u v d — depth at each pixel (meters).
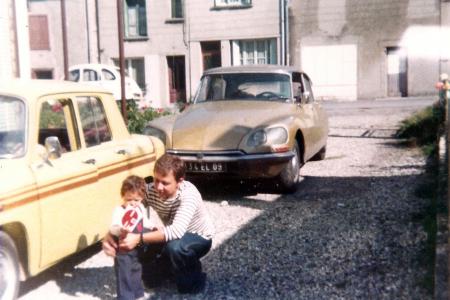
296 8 29.81
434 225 6.62
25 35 13.55
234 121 8.66
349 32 29.39
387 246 6.21
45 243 4.89
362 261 5.83
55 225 5.00
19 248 4.82
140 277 4.96
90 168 5.47
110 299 5.10
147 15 31.56
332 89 29.91
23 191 4.64
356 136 15.75
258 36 30.30
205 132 8.52
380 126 17.70
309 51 29.94
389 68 29.48
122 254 4.82
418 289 5.07
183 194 4.97
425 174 9.82
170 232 4.85
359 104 26.44
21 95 5.08
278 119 8.70
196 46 31.17
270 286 5.30
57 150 4.98
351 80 29.64
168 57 31.84
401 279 5.31
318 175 10.38
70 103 5.57
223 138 8.41
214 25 30.80
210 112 9.14
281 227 7.09
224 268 5.77
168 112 14.10
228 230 7.04
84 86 5.94
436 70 28.78
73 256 6.24
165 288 5.31
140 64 32.34
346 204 8.05
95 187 5.55
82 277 5.63
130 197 4.81
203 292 5.19
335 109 24.67
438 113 13.88
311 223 7.21
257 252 6.21
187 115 9.18
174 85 32.03
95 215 5.56
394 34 28.97
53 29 31.66
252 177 8.38
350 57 29.55
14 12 13.32
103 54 31.97
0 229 4.62
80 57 31.70
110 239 4.83
